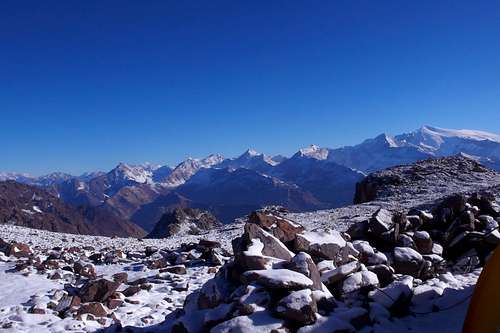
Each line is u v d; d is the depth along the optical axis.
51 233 37.19
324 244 10.89
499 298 7.09
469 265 14.07
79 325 11.07
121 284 15.41
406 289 9.94
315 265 9.70
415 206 39.47
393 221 15.34
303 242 10.79
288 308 7.96
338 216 41.66
